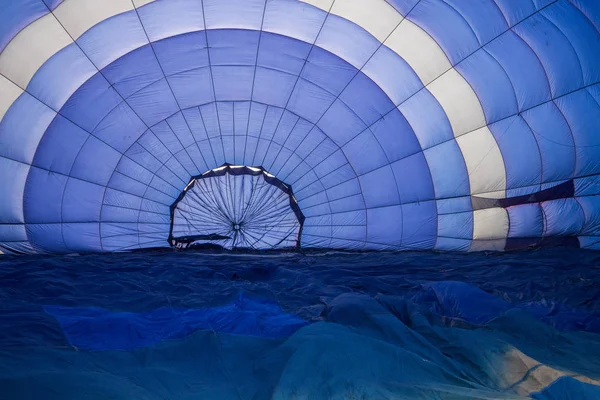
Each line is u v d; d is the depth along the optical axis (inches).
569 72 333.7
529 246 375.2
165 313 166.7
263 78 374.0
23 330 132.1
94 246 386.3
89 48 334.3
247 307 182.2
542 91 345.1
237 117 391.9
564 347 133.3
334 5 331.6
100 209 386.9
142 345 130.2
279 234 423.2
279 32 348.8
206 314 164.2
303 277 243.6
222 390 102.7
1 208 354.9
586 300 195.2
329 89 377.1
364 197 410.3
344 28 344.5
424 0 323.9
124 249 394.9
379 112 381.7
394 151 391.9
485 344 120.7
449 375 105.3
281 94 382.0
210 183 414.9
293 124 395.2
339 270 264.7
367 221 411.8
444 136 378.3
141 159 389.1
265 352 121.8
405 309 161.0
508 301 196.7
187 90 372.2
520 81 346.6
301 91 380.2
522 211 376.5
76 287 208.8
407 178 396.8
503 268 273.1
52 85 340.5
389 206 406.6
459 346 123.8
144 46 344.8
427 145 384.8
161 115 378.0
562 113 346.3
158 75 360.8
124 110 367.9
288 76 373.4
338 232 417.4
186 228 413.4
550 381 100.1
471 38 337.7
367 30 344.2
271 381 102.0
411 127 382.3
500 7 322.0
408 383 98.3
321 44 354.9
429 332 136.6
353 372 99.0
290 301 194.2
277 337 138.7
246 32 347.9
